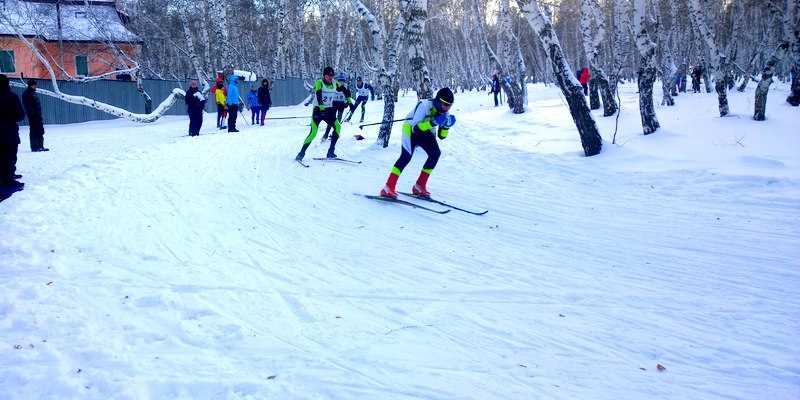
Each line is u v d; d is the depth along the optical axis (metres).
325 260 5.28
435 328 3.83
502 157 10.65
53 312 3.95
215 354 3.41
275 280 4.73
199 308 4.07
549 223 6.58
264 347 3.51
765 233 5.82
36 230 5.93
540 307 4.21
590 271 4.97
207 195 7.80
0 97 8.19
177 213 6.84
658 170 8.71
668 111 15.32
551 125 13.80
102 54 29.42
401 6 11.06
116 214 6.68
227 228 6.29
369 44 45.38
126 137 16.91
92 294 4.30
